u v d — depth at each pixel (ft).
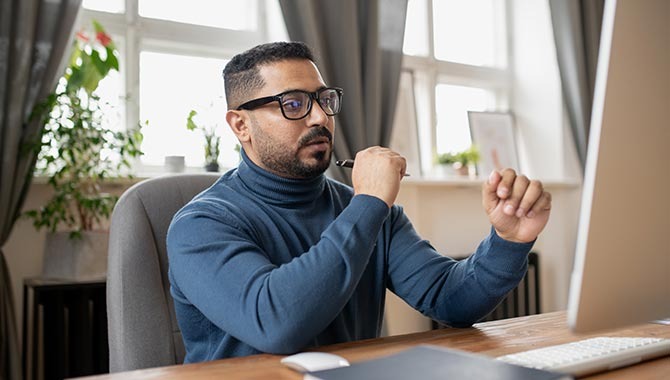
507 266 3.62
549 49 12.66
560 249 12.50
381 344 3.20
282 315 3.05
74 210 7.77
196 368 2.75
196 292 3.36
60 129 7.04
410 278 4.21
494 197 3.49
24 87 7.14
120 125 8.83
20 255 7.70
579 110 12.10
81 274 6.89
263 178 4.07
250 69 4.06
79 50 7.76
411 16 11.89
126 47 8.90
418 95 11.87
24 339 7.21
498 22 13.14
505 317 11.69
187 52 9.49
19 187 7.16
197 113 9.26
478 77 12.62
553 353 2.69
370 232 3.33
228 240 3.46
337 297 3.16
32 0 7.22
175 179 4.62
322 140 3.99
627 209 2.19
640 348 2.76
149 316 4.15
